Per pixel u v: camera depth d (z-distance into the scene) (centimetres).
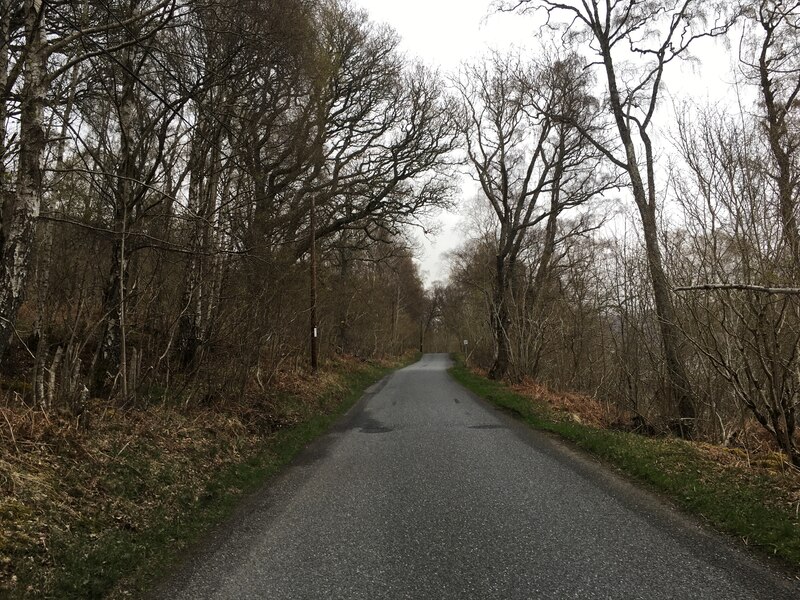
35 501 440
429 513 536
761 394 726
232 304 1024
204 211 1019
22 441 515
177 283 971
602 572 390
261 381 1264
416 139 2102
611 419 1250
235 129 990
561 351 2045
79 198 969
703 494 563
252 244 1051
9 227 560
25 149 570
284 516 541
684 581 374
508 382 2053
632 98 1276
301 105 1347
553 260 2156
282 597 361
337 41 1845
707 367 997
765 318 714
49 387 632
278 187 1456
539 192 2134
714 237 817
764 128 814
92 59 805
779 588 364
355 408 1497
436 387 2164
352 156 2077
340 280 2691
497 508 547
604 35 1301
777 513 496
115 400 757
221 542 471
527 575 386
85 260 870
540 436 992
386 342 4622
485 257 2755
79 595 361
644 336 1242
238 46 880
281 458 830
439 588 368
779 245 716
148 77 899
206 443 762
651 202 1180
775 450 904
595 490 616
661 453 745
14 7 734
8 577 351
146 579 396
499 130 2152
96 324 702
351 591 367
